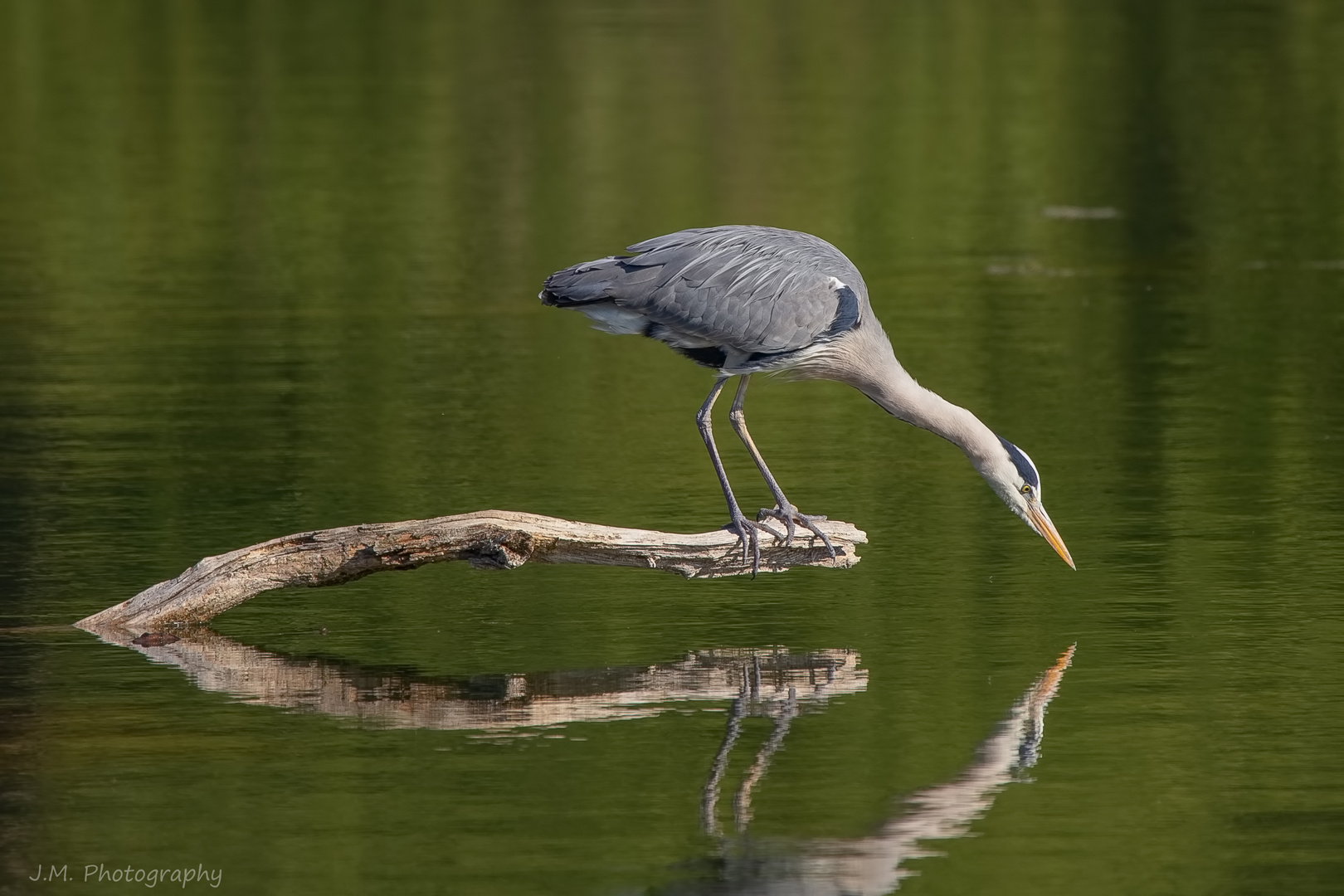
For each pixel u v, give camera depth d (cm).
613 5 4184
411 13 4122
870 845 885
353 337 2100
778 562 1241
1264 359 1972
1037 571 1343
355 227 2591
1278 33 3769
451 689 1116
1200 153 2955
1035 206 2692
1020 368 1945
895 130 3073
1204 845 879
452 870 861
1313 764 980
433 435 1723
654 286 1273
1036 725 1042
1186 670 1131
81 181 2833
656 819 918
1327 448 1652
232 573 1220
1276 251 2461
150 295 2278
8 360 1991
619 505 1494
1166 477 1571
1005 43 3719
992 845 884
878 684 1117
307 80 3462
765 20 3981
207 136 3078
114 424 1756
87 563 1349
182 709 1080
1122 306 2206
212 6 4200
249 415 1789
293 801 943
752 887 843
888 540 1425
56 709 1077
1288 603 1255
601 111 3216
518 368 1981
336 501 1503
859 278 1295
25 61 3625
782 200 2677
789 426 1792
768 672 1141
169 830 908
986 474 1289
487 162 2920
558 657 1174
